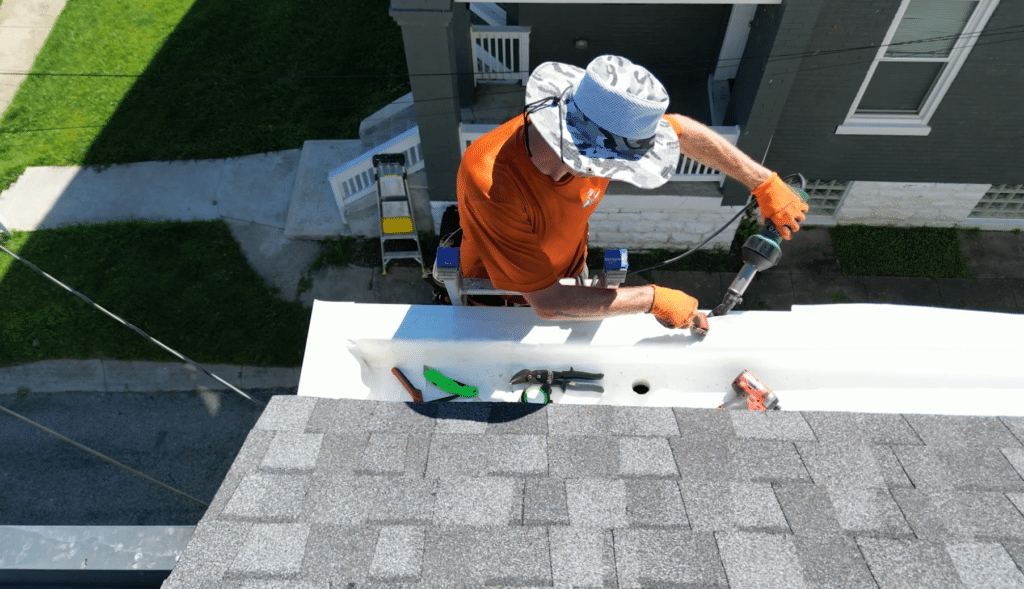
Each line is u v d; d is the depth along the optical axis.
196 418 8.16
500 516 2.30
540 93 2.38
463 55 8.55
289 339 8.75
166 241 9.55
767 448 2.53
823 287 9.20
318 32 11.74
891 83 7.63
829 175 8.74
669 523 2.28
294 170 10.22
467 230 2.84
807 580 2.13
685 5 8.50
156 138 10.59
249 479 2.42
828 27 6.87
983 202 9.50
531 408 2.68
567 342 3.35
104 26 11.91
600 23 8.84
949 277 9.31
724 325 3.38
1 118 10.88
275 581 2.12
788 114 7.88
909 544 2.22
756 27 7.22
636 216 8.95
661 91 2.27
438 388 3.50
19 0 12.27
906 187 9.11
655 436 2.57
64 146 10.53
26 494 7.63
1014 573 2.14
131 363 8.55
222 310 8.96
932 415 2.67
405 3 6.27
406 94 10.19
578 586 2.12
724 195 8.53
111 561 2.34
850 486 2.39
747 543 2.22
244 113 10.83
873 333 3.36
